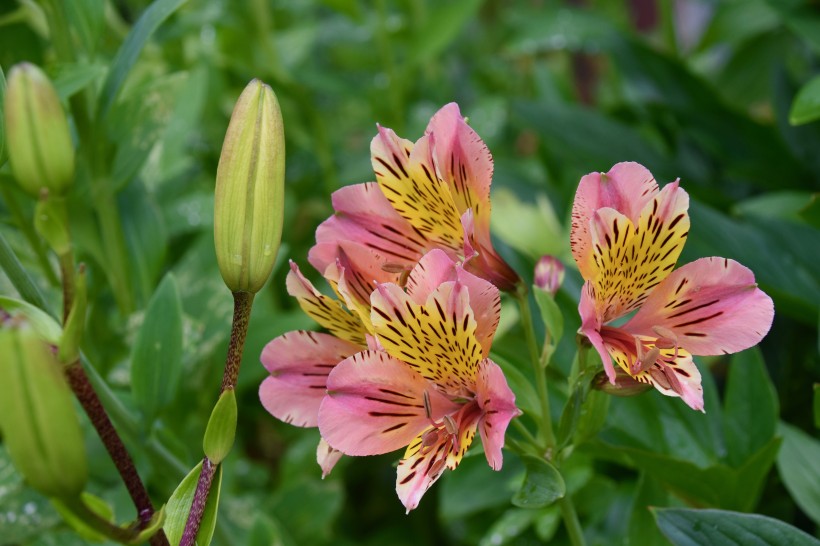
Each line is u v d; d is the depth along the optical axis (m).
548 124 0.83
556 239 0.81
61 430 0.41
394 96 0.95
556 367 0.60
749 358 0.60
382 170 0.48
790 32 1.01
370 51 1.10
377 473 0.91
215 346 0.68
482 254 0.50
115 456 0.45
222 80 0.99
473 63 1.26
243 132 0.45
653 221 0.47
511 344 0.76
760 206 0.74
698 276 0.48
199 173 1.00
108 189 0.66
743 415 0.60
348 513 0.91
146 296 0.70
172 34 0.87
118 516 0.64
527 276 0.62
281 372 0.49
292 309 0.92
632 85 0.87
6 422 0.41
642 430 0.60
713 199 0.78
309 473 0.81
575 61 1.32
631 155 0.82
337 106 1.23
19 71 0.42
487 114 0.99
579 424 0.50
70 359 0.44
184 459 0.64
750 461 0.56
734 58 1.04
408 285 0.46
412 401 0.47
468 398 0.48
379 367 0.47
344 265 0.49
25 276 0.50
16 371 0.41
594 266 0.47
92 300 0.68
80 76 0.60
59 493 0.42
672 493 0.59
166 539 0.46
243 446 0.91
